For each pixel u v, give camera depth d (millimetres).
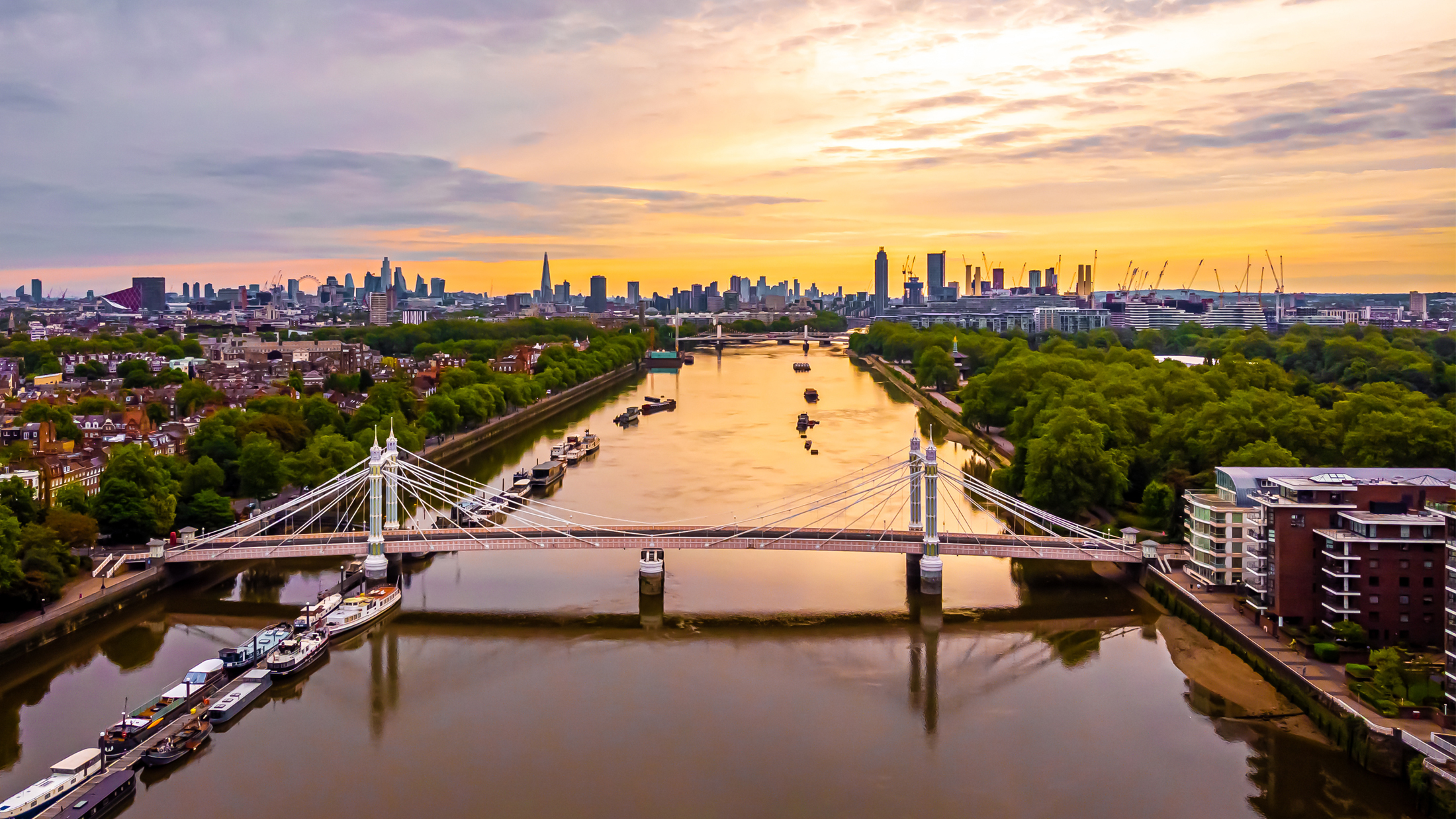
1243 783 162625
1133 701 191625
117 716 187750
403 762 170750
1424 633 195625
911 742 176750
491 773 167125
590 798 159000
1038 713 187000
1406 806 155875
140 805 158250
